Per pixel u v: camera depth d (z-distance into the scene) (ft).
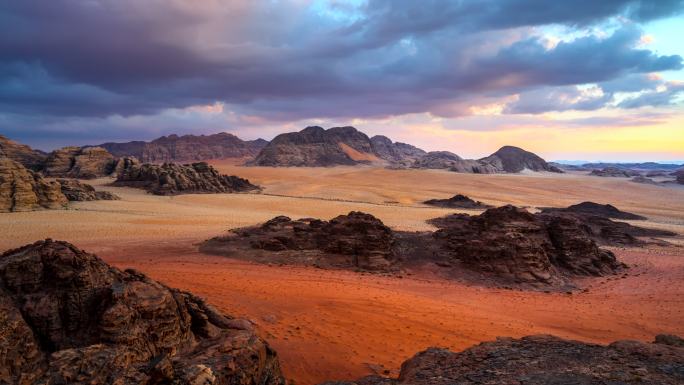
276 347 75.51
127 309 48.55
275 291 116.47
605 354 54.24
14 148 613.93
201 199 424.46
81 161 586.45
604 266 194.80
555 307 129.80
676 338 64.75
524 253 174.29
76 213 294.05
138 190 461.37
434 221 325.62
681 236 309.01
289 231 208.74
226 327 64.44
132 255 172.76
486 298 136.98
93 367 35.37
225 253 180.14
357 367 71.31
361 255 176.65
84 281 50.42
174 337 51.83
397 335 88.94
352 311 102.37
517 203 544.21
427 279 163.43
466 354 58.54
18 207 290.76
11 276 48.65
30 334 43.32
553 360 53.06
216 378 39.32
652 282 173.88
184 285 114.93
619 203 573.33
